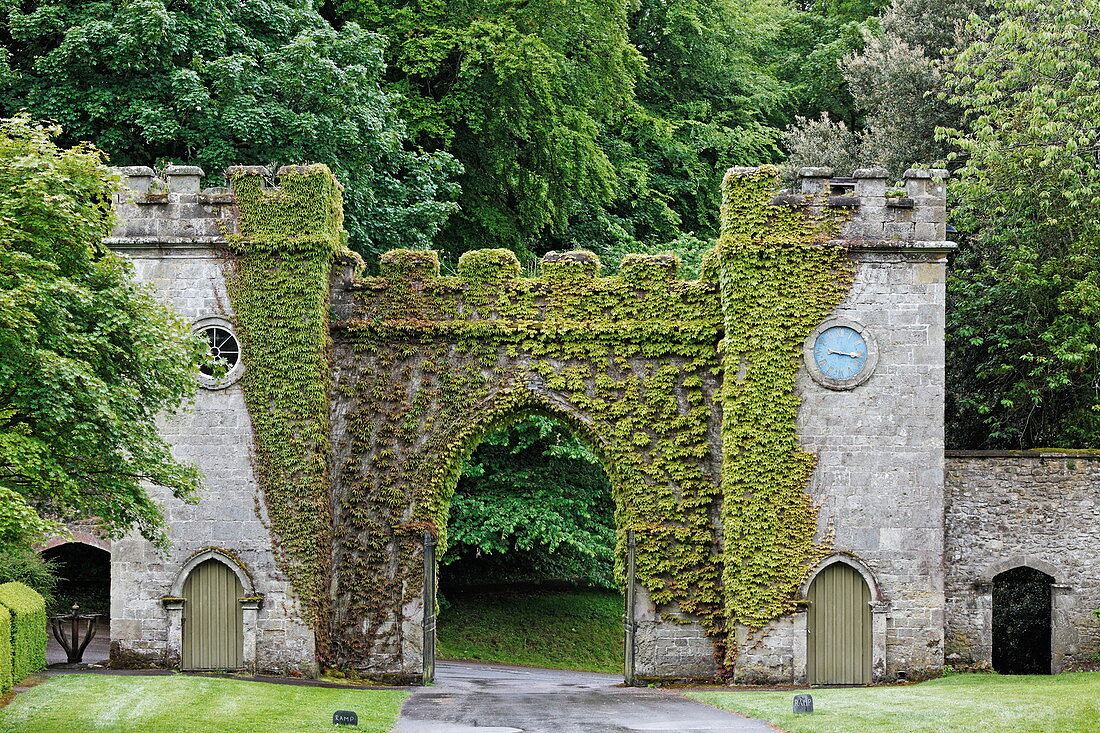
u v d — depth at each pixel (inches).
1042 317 1259.8
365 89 1362.0
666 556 1051.3
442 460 1062.4
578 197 1782.7
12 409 725.3
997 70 1392.7
